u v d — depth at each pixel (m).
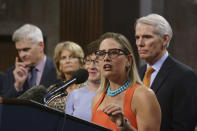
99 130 3.33
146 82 5.74
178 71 5.62
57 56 6.84
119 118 3.52
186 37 12.66
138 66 10.15
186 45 12.66
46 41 13.11
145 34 5.64
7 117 2.74
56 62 6.88
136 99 4.06
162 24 5.65
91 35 11.11
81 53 6.81
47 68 7.19
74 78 3.83
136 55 10.26
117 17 10.72
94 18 11.09
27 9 13.16
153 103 4.02
